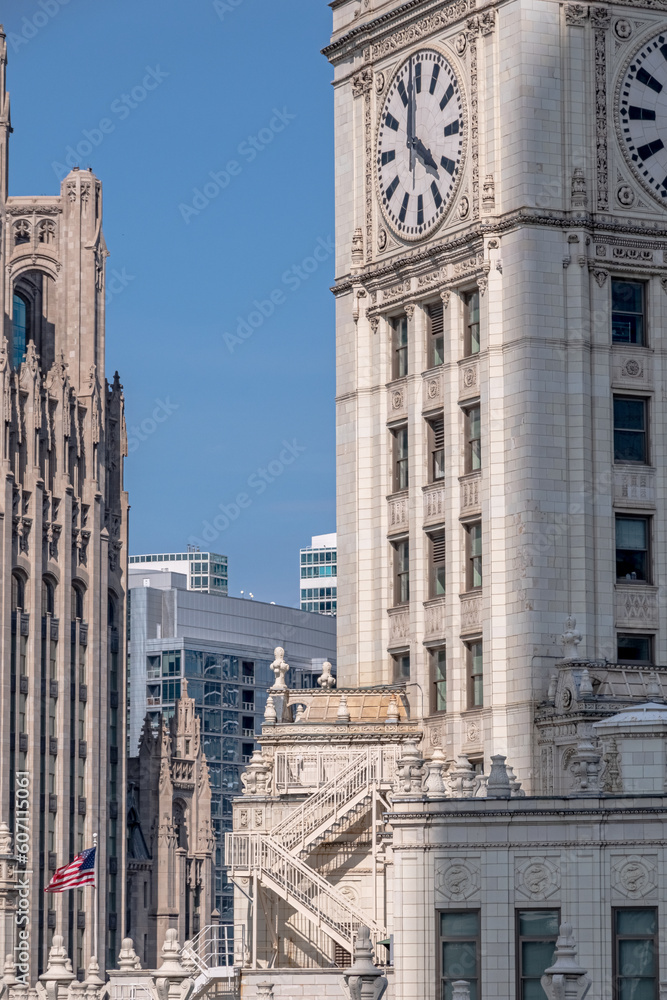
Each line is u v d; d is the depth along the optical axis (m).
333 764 117.62
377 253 127.62
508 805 83.69
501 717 115.12
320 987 103.56
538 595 114.38
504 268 117.75
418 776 100.12
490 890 83.50
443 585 121.75
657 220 119.25
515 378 116.62
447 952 83.81
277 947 112.19
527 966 83.06
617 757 89.69
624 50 119.56
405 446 125.62
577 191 117.31
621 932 82.44
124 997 109.81
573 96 118.25
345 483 128.75
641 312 119.50
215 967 105.94
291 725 118.69
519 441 115.81
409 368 124.69
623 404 118.62
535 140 117.25
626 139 118.94
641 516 118.19
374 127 128.00
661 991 81.31
